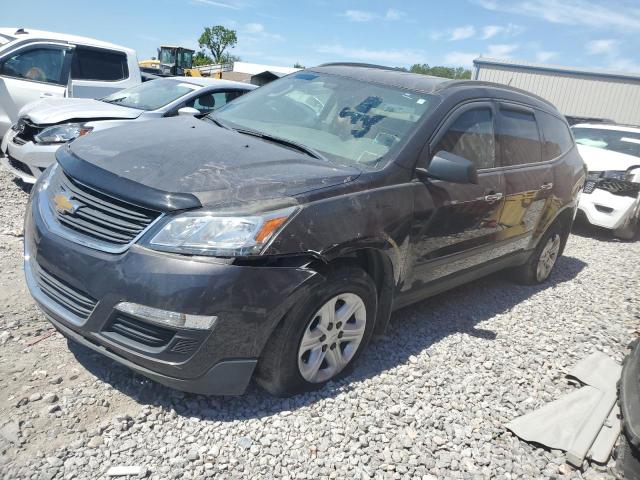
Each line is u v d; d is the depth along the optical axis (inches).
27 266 121.0
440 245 147.6
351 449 107.2
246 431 107.6
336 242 112.8
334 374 126.4
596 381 145.1
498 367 148.7
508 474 108.9
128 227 105.0
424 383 134.4
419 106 149.5
